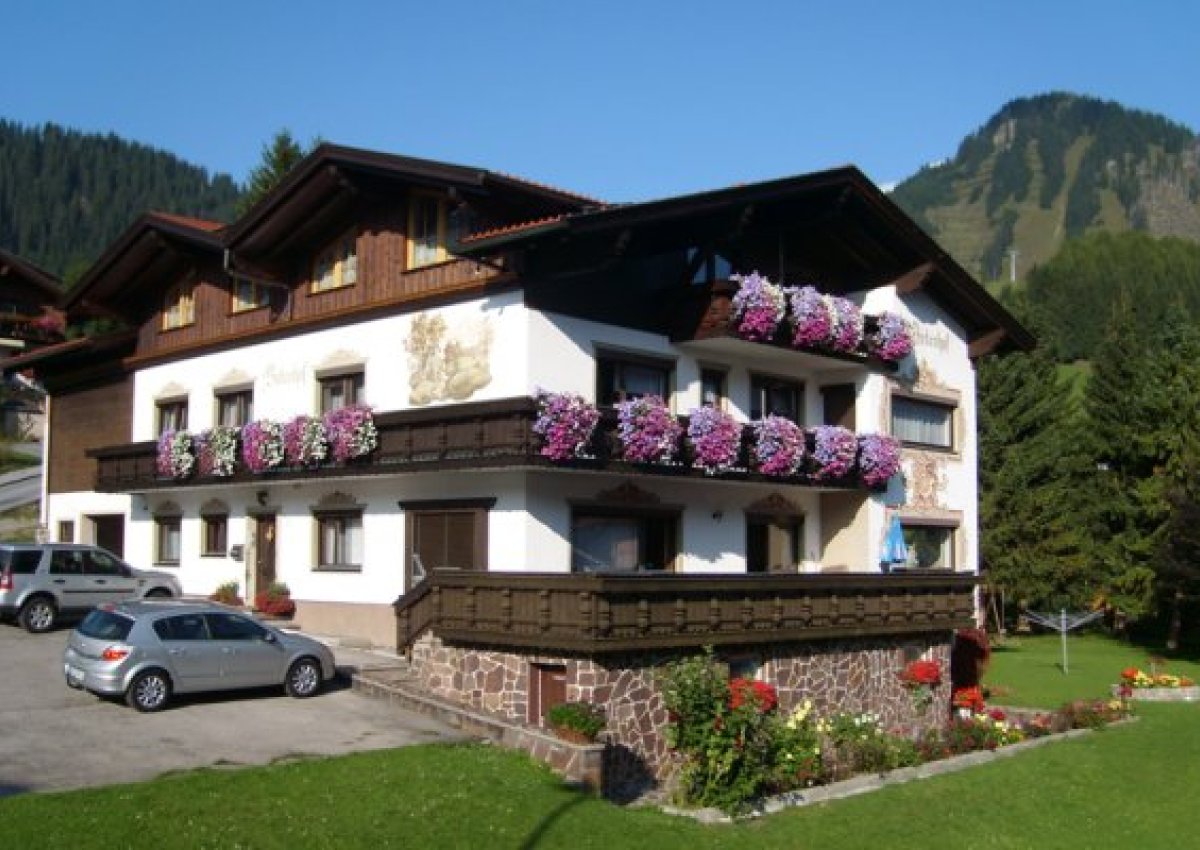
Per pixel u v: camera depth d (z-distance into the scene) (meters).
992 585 43.22
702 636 17.56
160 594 27.02
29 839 11.30
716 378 25.86
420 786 13.89
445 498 23.00
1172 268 121.19
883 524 28.05
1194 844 16.92
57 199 184.88
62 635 24.41
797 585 19.55
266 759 15.02
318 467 24.22
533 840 12.81
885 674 21.89
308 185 24.66
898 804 17.16
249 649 18.55
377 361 24.69
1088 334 100.50
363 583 24.67
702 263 24.61
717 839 14.18
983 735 22.03
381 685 19.28
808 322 25.27
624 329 23.58
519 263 21.70
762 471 24.75
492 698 17.77
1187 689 28.89
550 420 20.45
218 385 29.08
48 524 35.09
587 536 22.92
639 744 16.58
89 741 15.65
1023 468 44.16
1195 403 42.47
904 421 29.59
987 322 31.73
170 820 12.12
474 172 20.92
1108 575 44.44
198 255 29.58
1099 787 19.52
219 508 28.80
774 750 17.62
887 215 27.19
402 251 24.34
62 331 52.12
